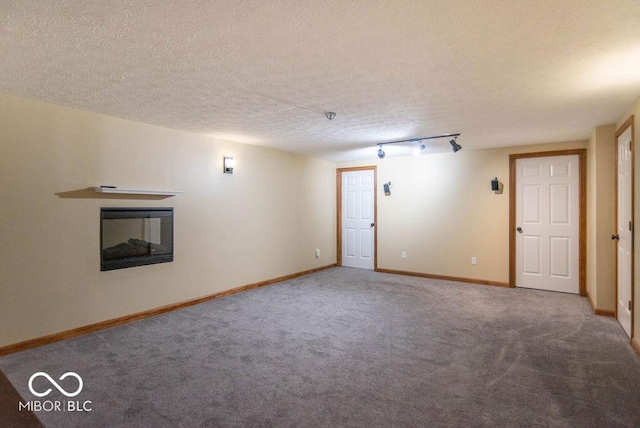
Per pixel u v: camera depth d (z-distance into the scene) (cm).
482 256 560
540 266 520
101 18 173
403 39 198
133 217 383
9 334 297
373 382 248
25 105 305
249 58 223
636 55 218
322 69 241
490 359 285
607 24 181
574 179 495
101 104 322
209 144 463
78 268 339
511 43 202
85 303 344
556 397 229
